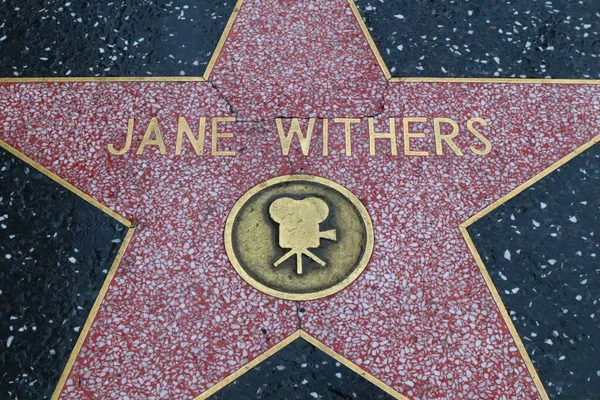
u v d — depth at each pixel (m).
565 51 2.46
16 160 2.22
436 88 2.37
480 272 2.08
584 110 2.34
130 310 2.01
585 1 2.57
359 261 2.08
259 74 2.38
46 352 1.95
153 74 2.37
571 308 2.04
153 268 2.06
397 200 2.17
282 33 2.46
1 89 2.34
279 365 1.94
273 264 2.08
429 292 2.04
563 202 2.20
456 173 2.22
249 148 2.24
